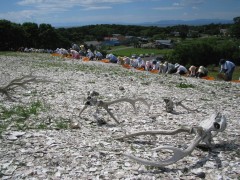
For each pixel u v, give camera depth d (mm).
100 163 11039
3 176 10023
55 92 23984
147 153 12211
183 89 28406
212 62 114500
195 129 12281
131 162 11258
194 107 21031
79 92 24312
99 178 9984
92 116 17516
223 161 11562
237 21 188375
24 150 12023
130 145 13078
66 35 168875
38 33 107500
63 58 58906
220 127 12562
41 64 45875
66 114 17656
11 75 33156
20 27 99625
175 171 10656
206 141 12438
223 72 39250
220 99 24484
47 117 16875
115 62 54438
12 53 70062
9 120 16062
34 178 9922
